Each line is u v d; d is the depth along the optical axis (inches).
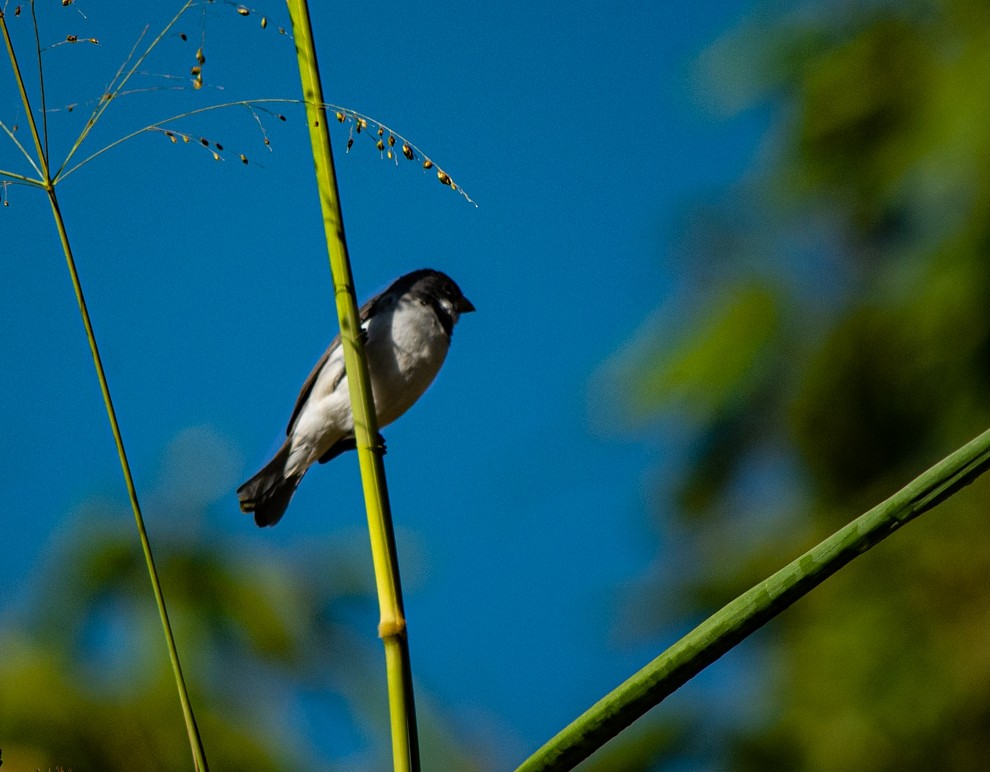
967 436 335.3
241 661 301.1
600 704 127.7
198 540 314.3
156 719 284.4
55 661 289.4
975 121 336.8
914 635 325.4
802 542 350.6
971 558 329.7
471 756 295.6
